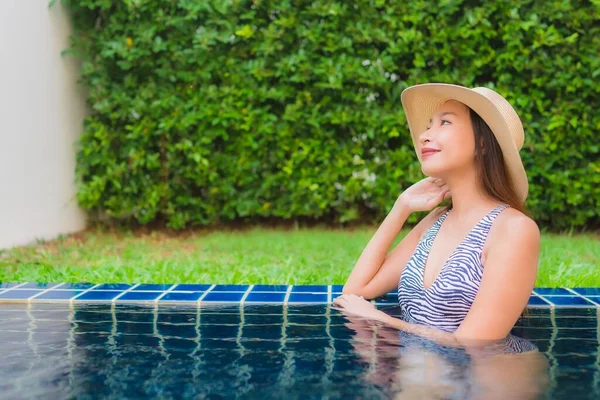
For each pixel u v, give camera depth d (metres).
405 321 2.54
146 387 1.68
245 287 3.31
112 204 6.31
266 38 6.01
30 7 5.65
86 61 6.10
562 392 1.64
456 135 2.38
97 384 1.71
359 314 2.64
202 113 6.05
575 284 3.77
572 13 5.78
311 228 6.71
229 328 2.41
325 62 5.98
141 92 6.08
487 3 5.81
